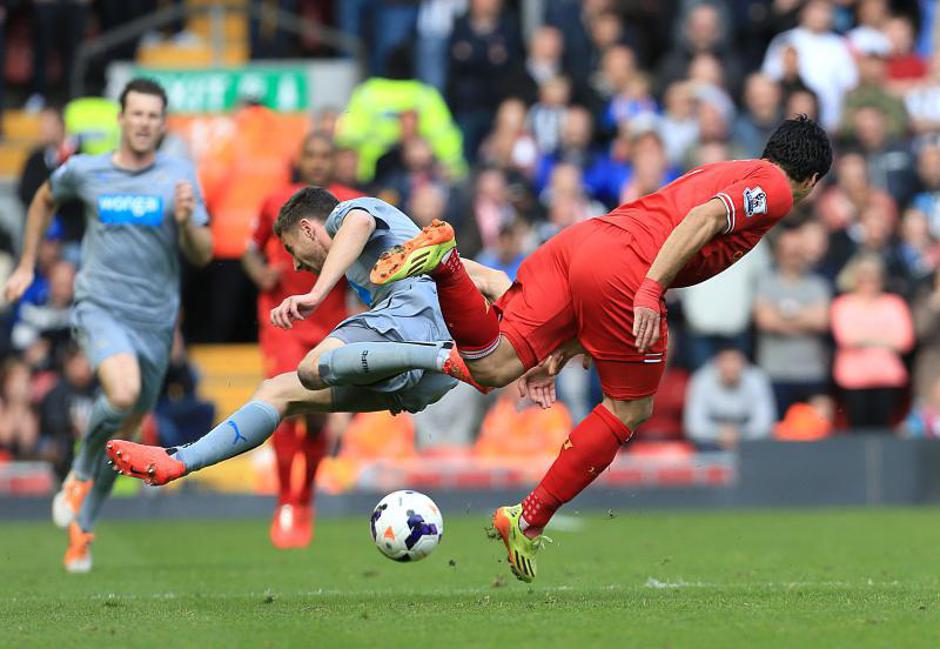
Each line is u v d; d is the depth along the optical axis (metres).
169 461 19.77
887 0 56.91
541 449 42.47
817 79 52.91
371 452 42.88
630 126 49.66
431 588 22.86
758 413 43.88
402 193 47.03
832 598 19.73
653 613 18.11
